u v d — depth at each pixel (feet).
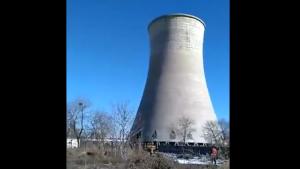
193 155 266.36
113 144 221.66
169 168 160.76
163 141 493.77
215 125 419.95
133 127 312.50
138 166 164.96
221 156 204.33
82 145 243.60
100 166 176.55
